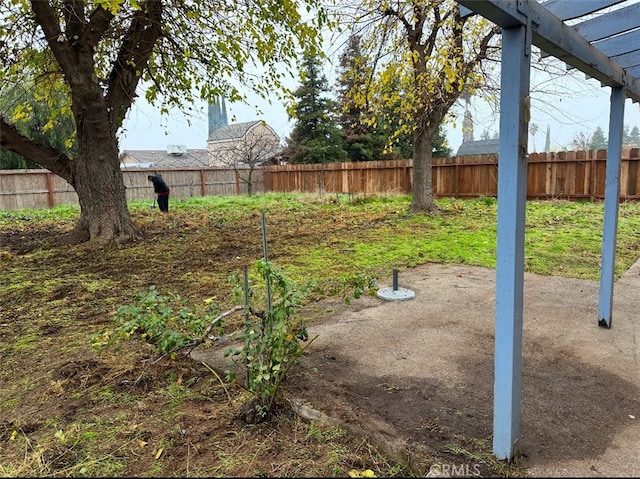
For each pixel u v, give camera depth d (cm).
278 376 217
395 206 1207
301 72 912
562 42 200
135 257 639
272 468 177
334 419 210
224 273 538
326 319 366
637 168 1105
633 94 339
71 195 1534
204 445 193
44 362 288
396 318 366
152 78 838
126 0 630
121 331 226
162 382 254
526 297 415
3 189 1384
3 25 656
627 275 489
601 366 270
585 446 189
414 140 1070
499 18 153
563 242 671
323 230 855
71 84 685
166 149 3544
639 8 221
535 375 259
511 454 178
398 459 183
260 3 757
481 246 670
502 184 169
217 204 1399
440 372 264
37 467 180
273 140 2656
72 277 529
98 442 196
